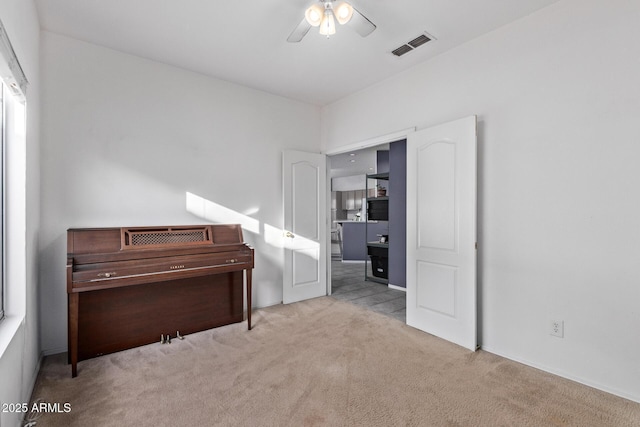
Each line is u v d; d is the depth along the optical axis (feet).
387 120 11.16
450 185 8.93
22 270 6.00
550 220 7.28
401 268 15.35
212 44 8.87
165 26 8.00
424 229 9.69
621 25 6.30
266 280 12.25
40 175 7.95
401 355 8.11
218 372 7.26
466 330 8.55
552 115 7.23
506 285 8.04
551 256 7.27
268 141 12.35
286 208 12.59
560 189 7.13
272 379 6.96
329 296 13.87
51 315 8.20
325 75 10.87
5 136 5.90
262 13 7.50
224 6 7.23
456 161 8.76
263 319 10.81
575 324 6.93
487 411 5.86
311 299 13.32
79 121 8.56
